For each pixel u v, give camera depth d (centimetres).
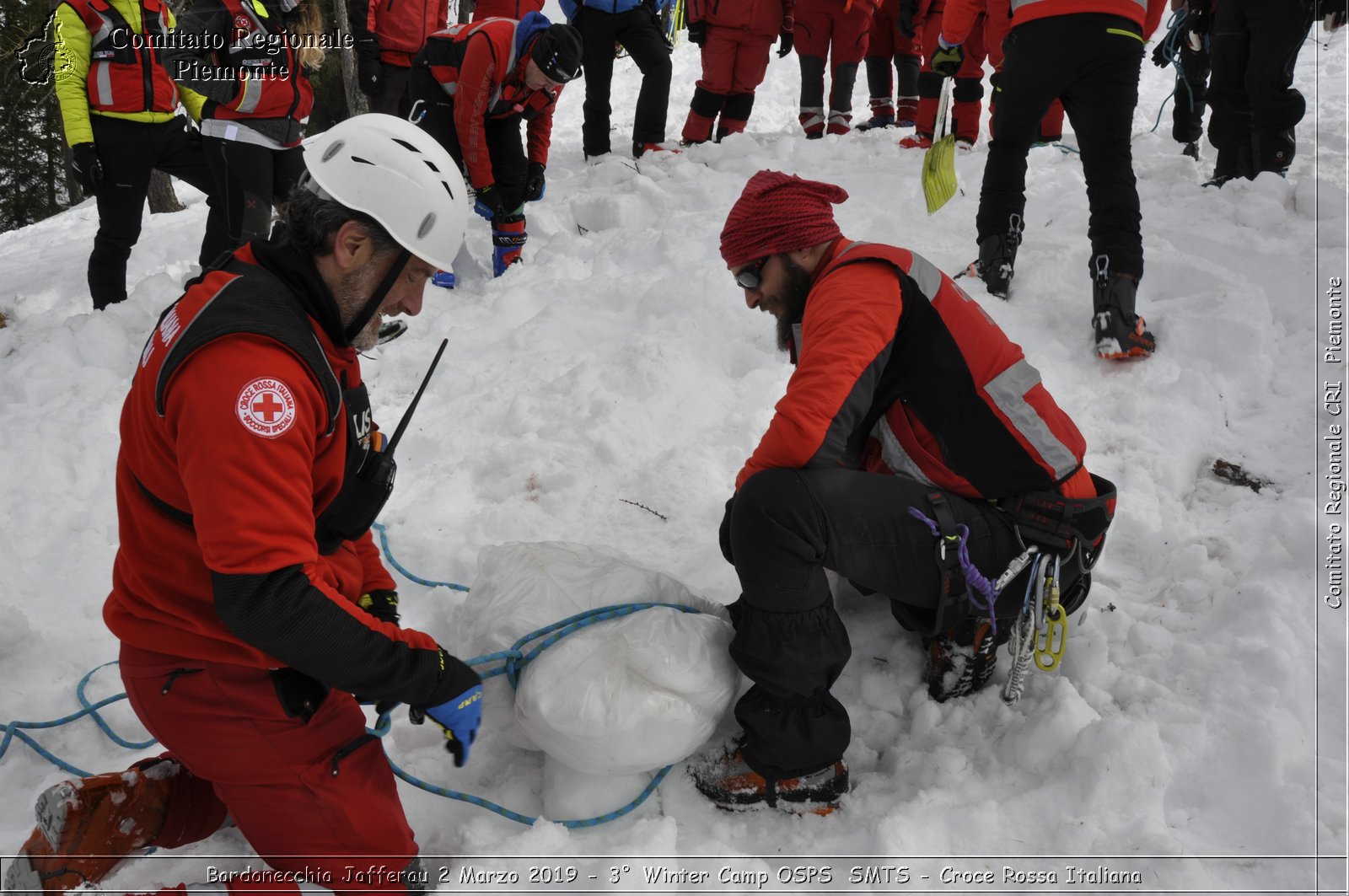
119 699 234
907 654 241
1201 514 281
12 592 278
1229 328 335
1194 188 444
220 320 142
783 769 200
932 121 608
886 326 194
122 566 163
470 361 400
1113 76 335
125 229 478
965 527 199
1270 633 224
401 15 705
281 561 139
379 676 153
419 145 158
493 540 289
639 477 310
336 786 168
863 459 230
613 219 549
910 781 211
